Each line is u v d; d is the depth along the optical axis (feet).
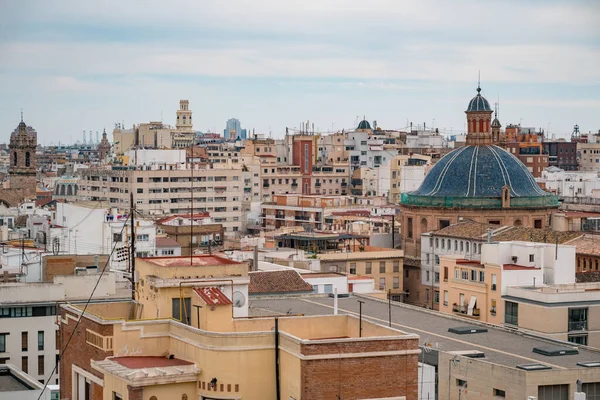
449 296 626.23
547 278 595.47
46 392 357.82
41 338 524.11
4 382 391.24
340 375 239.91
